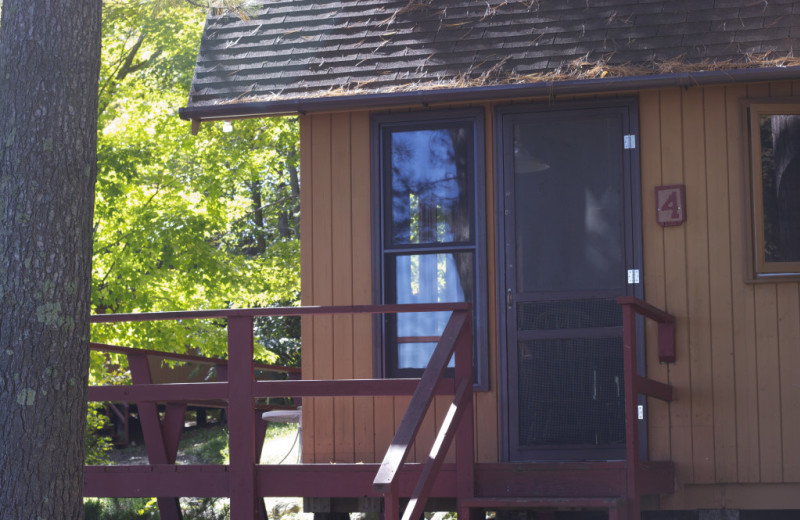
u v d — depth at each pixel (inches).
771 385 285.4
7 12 211.3
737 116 291.9
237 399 268.5
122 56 651.5
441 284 303.3
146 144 601.3
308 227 311.3
